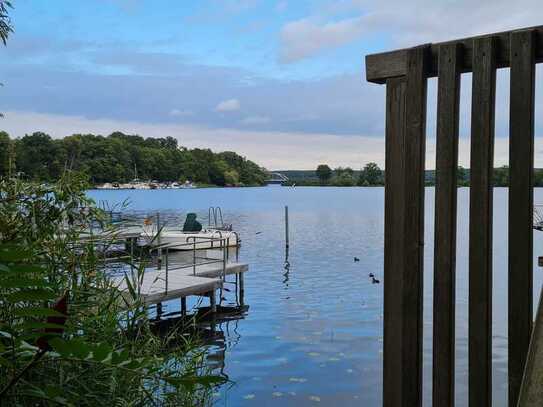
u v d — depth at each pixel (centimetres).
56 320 126
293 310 1212
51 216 307
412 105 235
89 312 293
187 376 149
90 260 308
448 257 225
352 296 1366
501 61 217
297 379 745
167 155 9769
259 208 5775
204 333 1017
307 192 11931
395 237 242
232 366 807
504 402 645
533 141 208
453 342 224
